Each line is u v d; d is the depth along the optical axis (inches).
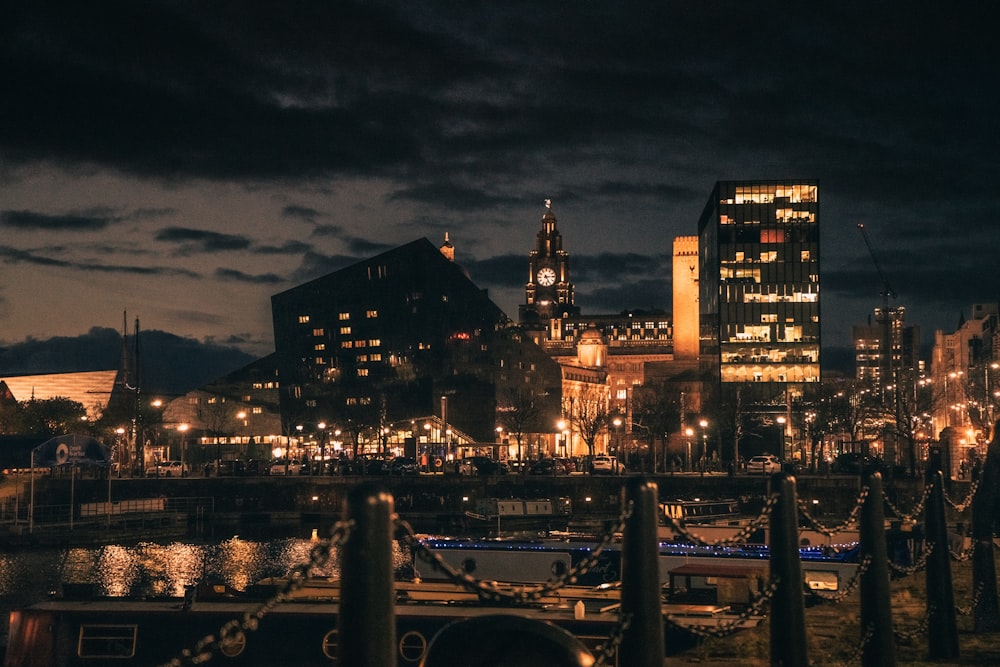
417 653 1568.7
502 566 2130.9
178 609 1678.2
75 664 1663.4
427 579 2009.1
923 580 1724.9
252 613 508.4
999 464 1311.5
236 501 5979.3
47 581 3752.5
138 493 5959.6
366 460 6815.9
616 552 2084.2
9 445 5851.4
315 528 5610.2
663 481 5743.1
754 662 1152.8
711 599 1584.6
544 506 5305.1
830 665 1050.7
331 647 1615.4
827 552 1737.2
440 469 6688.0
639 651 634.2
